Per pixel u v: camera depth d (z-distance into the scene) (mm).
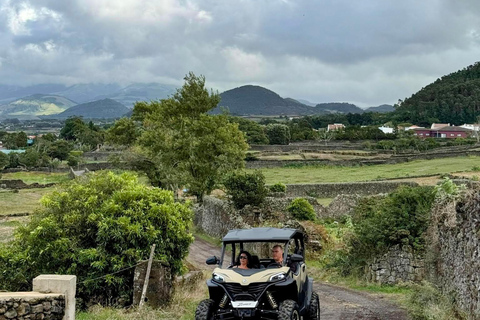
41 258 16359
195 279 20422
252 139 134375
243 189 42094
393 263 21875
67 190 17844
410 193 22547
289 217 40531
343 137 144625
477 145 119688
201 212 48188
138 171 52781
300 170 87875
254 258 11984
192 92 57375
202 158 50906
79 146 149375
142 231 16547
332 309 16578
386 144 123188
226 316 10844
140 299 15258
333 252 27656
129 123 65250
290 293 11141
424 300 15742
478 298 12844
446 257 17219
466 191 15289
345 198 47219
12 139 168750
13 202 61719
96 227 16797
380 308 16719
